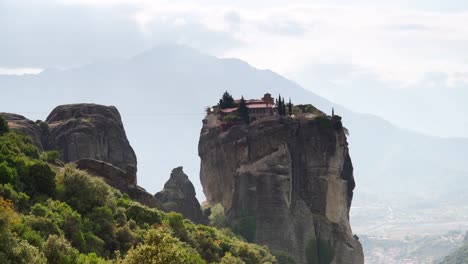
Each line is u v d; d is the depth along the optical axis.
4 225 189.75
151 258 180.62
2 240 184.12
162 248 182.38
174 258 182.25
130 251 183.25
